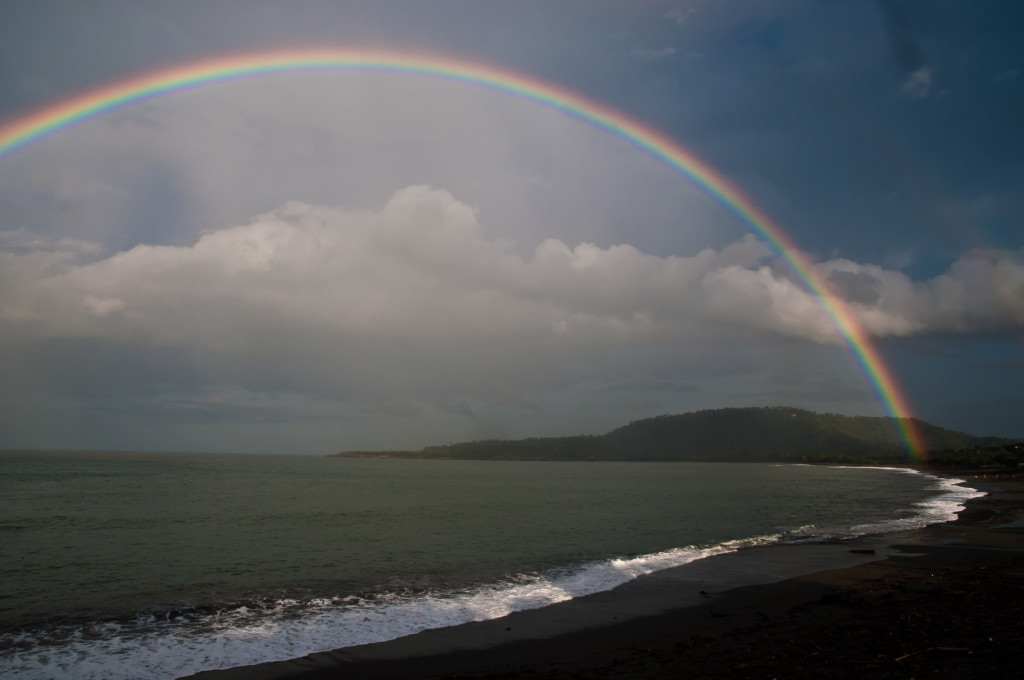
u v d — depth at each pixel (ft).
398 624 60.18
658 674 42.29
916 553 96.48
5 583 80.89
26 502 199.72
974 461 566.77
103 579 83.82
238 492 261.65
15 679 45.62
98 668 48.06
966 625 49.47
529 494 273.54
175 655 51.06
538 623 60.03
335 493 266.98
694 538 124.88
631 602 68.08
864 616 55.31
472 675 45.01
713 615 60.80
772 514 178.70
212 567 92.89
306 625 60.13
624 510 192.75
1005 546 103.45
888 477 477.36
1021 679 36.14
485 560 98.48
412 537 126.82
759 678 39.47
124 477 361.10
